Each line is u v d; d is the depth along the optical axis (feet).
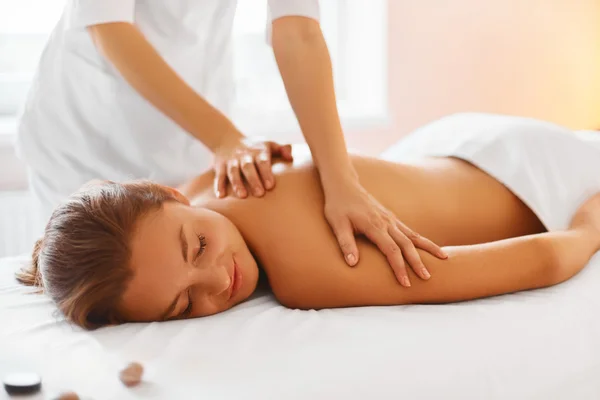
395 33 8.14
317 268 3.55
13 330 3.25
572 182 4.42
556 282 3.60
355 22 8.38
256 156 4.00
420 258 3.50
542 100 8.92
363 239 3.63
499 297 3.52
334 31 8.43
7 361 2.92
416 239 3.60
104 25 4.31
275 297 3.79
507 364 2.88
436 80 8.41
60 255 3.32
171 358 2.81
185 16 4.92
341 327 3.07
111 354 2.90
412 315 3.22
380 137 8.25
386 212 3.69
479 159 4.44
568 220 4.30
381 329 3.03
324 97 4.04
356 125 7.97
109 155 4.98
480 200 4.29
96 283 3.24
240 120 7.34
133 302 3.28
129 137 4.93
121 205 3.33
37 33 7.39
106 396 2.56
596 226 4.13
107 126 4.90
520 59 8.75
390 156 5.20
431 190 4.20
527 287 3.55
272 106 7.43
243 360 2.77
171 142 4.98
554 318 3.18
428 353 2.83
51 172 4.96
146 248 3.24
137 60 4.27
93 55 4.76
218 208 3.87
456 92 8.52
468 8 8.42
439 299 3.48
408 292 3.47
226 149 4.14
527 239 3.65
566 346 3.07
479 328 3.04
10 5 7.29
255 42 7.33
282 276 3.61
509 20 8.63
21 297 3.70
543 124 4.74
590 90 9.10
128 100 4.84
